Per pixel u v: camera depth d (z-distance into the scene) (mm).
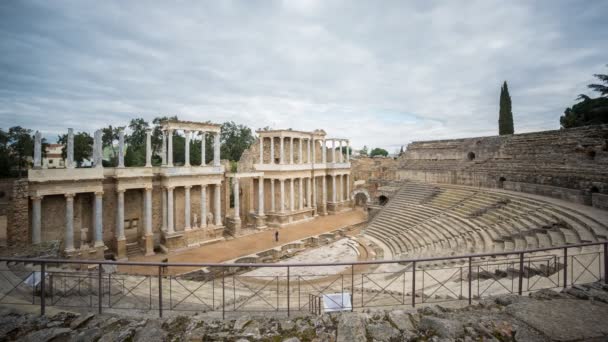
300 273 28984
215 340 8141
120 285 17750
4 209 34812
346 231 45125
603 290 9695
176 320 9188
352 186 69375
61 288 15375
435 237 30312
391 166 68875
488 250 21859
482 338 7492
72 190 28797
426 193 44438
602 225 18328
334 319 8977
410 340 7691
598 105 43188
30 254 20531
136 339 7977
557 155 33469
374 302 13914
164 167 35438
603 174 26266
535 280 12672
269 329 8625
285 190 50750
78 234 31031
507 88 57562
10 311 10000
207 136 76938
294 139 55188
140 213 35688
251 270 29953
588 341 7176
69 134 28828
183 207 38500
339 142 61344
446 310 9281
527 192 34312
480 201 34125
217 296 17844
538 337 7348
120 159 32469
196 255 33656
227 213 44344
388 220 41406
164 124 36469
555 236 19219
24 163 55188
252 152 50938
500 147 43156
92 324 8945
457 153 50562
